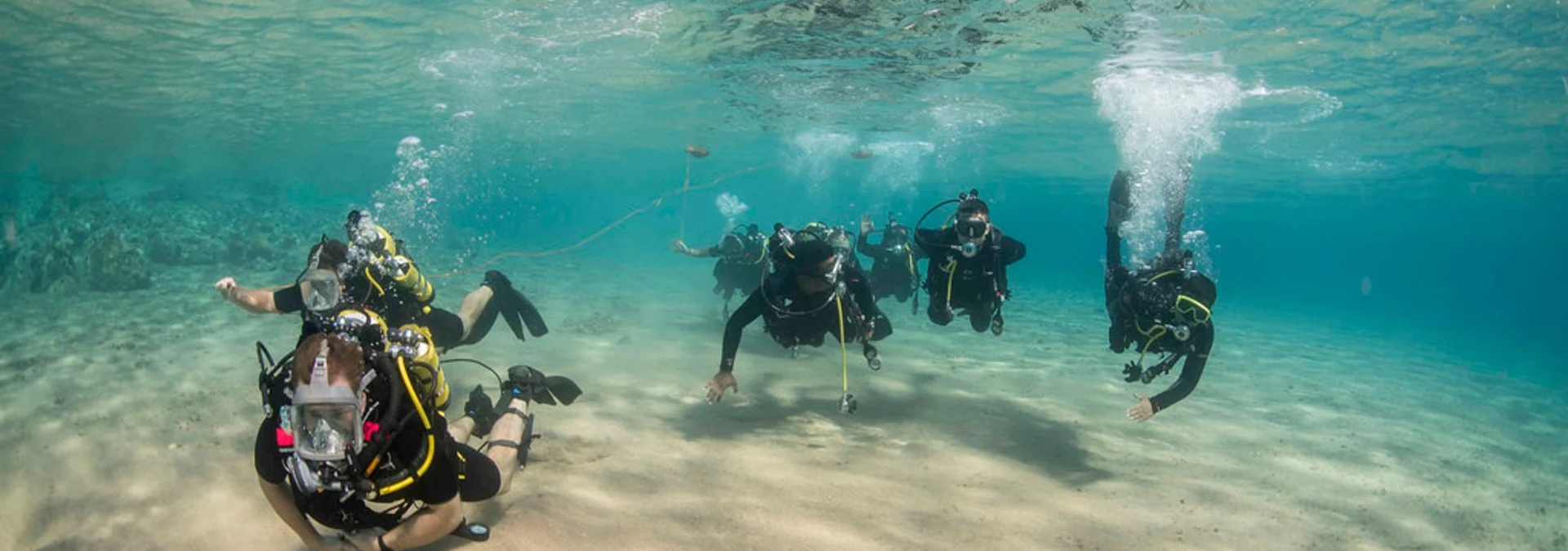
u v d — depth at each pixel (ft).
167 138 100.89
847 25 40.86
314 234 81.56
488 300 20.26
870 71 53.01
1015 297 82.12
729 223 39.83
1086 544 14.87
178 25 45.19
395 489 9.46
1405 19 36.58
